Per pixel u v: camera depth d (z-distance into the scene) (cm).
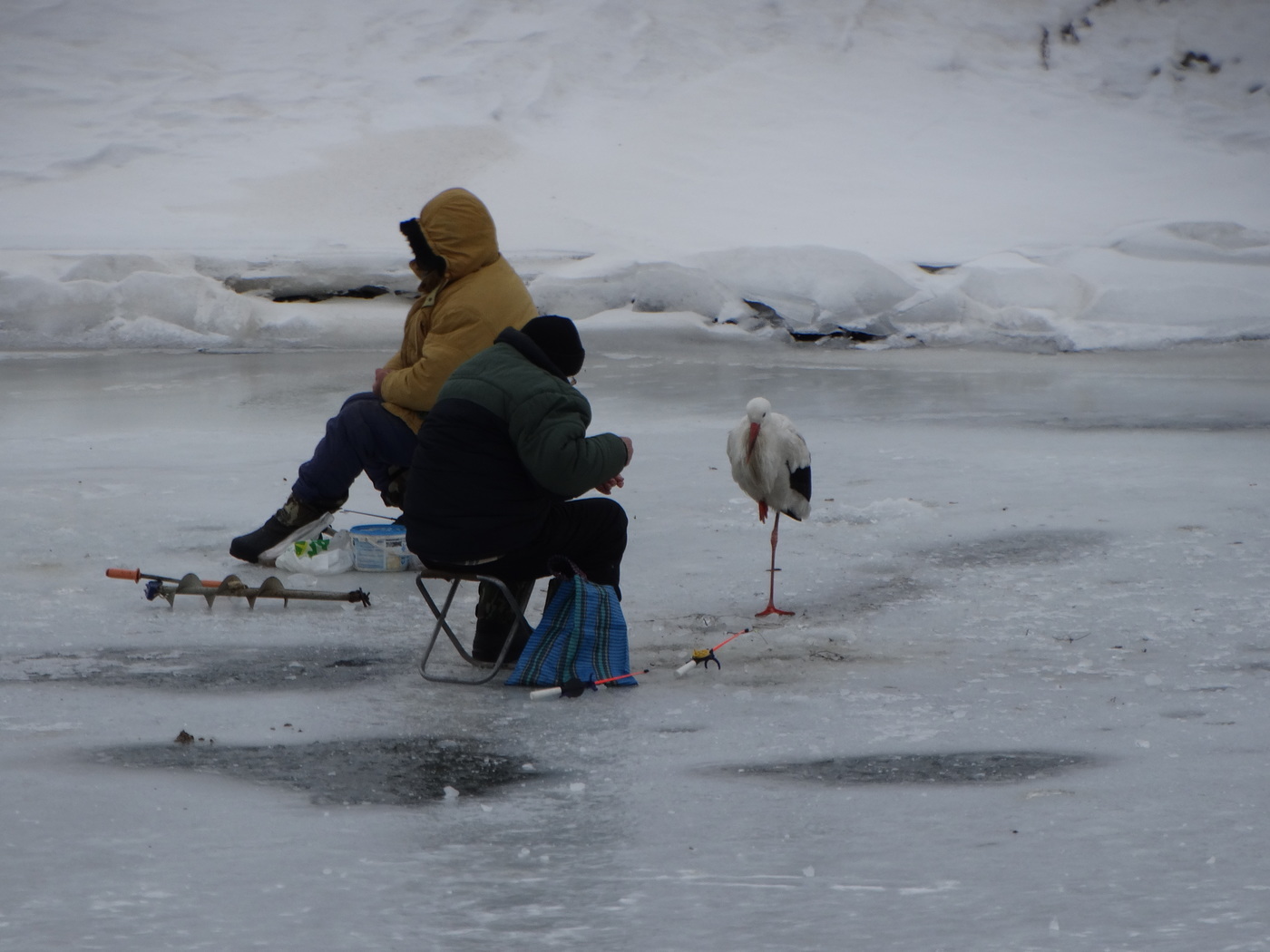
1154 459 3709
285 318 7250
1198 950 1009
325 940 1069
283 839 1312
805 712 1744
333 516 2778
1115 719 1680
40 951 1046
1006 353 6888
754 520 2970
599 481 1919
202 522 2938
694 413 4741
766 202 10506
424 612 2278
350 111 11606
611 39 12725
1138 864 1203
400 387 2450
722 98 12169
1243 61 13412
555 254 8544
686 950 1045
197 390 5309
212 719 1723
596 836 1318
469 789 1473
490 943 1062
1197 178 11394
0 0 12638
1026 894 1140
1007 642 2061
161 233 9269
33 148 10750
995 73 12938
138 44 12362
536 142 11381
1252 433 4175
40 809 1394
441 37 12638
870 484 3381
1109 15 13762
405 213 10188
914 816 1355
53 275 7494
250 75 12038
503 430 1878
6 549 2680
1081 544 2703
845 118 12075
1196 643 2027
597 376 5841
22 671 1933
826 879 1193
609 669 1895
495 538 1891
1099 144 12062
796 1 13400
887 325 7369
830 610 2267
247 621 2214
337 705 1789
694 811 1388
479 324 2392
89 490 3284
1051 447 3938
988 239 9594
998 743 1599
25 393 5219
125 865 1240
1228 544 2672
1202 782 1434
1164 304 7538
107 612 2253
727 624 2195
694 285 7675
